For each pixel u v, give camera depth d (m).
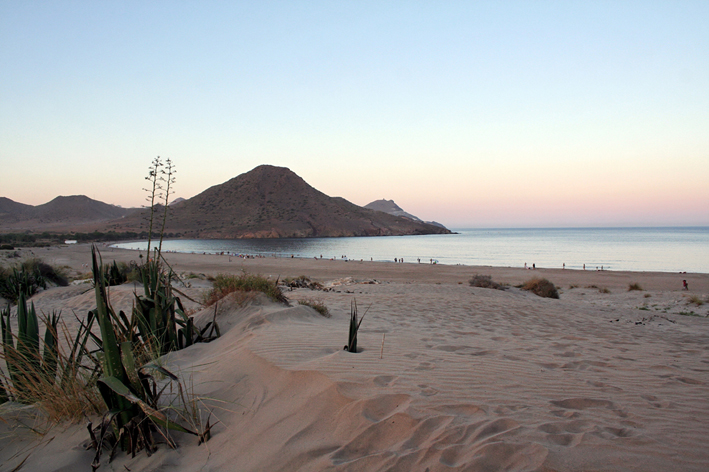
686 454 2.16
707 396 3.45
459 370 3.70
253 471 2.18
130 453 2.45
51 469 2.28
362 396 2.74
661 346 6.43
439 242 144.62
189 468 2.28
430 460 2.06
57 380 3.08
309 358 3.80
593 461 2.04
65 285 15.92
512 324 8.48
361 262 53.84
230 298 7.00
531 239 162.88
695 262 60.31
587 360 4.84
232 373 3.59
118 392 2.35
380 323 7.70
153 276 4.77
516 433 2.33
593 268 53.00
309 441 2.36
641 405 3.10
